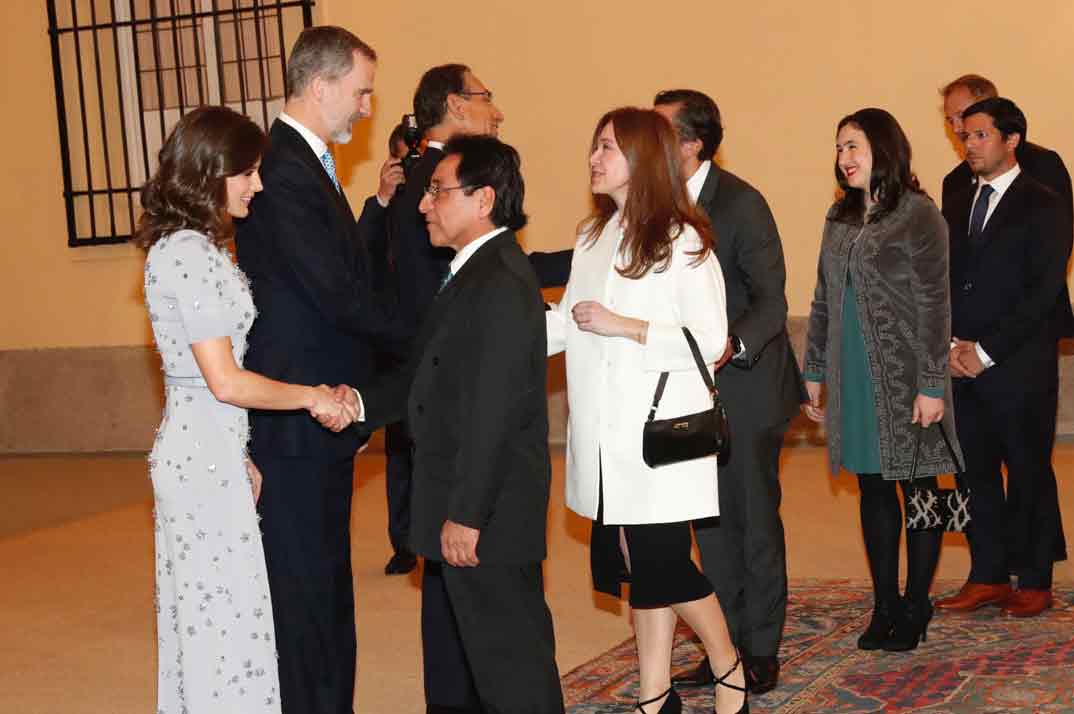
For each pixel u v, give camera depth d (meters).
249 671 3.02
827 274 4.10
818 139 7.62
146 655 4.57
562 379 8.16
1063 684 3.70
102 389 9.04
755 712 3.62
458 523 2.87
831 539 5.62
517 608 2.97
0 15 8.94
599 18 7.92
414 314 3.87
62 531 6.65
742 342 3.51
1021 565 4.49
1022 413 4.45
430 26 8.18
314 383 3.29
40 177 9.01
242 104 8.48
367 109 3.45
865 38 7.50
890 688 3.76
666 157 3.12
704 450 3.04
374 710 3.89
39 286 9.09
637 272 3.08
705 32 7.75
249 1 8.38
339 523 3.37
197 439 2.98
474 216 3.00
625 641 4.39
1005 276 4.49
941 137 7.42
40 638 4.81
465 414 2.92
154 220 2.93
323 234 3.24
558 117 8.03
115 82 8.75
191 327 2.89
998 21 7.30
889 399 3.93
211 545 2.99
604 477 3.14
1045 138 7.28
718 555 3.82
